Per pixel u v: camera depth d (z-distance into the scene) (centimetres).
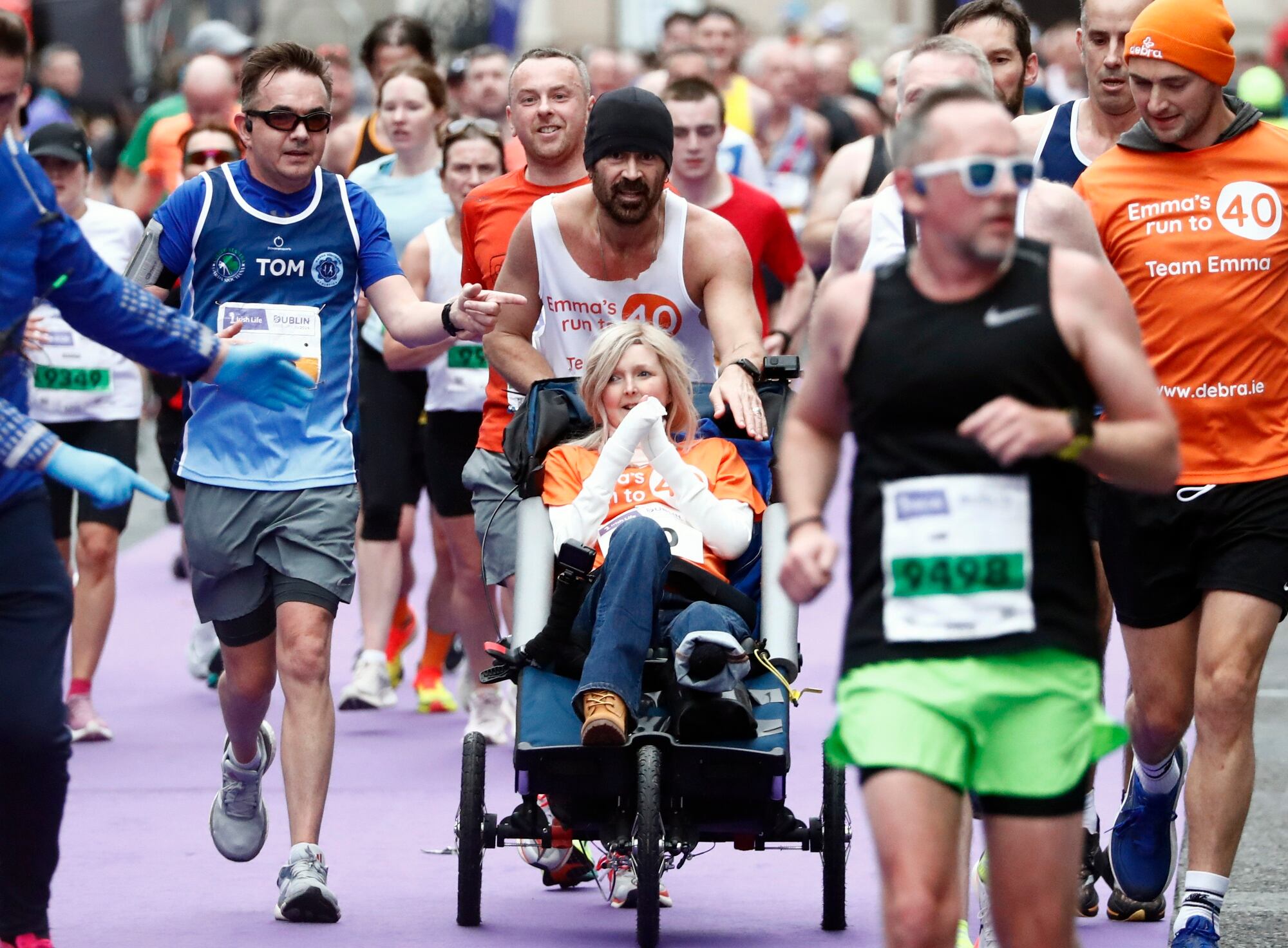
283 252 1931
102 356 2723
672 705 1744
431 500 2739
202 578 1934
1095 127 1956
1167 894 1966
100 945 1800
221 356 1614
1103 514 1769
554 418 1908
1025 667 1238
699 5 7219
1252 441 1708
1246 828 2148
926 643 1245
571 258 2044
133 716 2858
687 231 2030
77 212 2817
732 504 1847
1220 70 1703
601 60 5222
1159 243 1734
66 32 5700
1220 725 1688
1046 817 1234
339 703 2902
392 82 2934
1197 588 1725
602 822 1784
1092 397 1255
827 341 1284
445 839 2175
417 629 3431
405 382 2809
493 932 1831
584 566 1764
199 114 3550
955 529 1241
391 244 1992
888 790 1227
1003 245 1223
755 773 1705
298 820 1880
